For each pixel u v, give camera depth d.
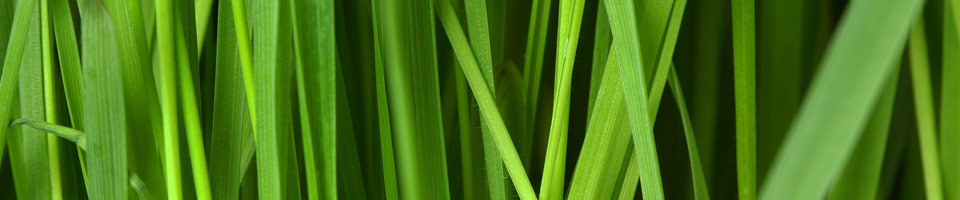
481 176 0.22
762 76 0.23
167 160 0.18
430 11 0.19
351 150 0.22
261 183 0.18
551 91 0.23
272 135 0.18
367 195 0.23
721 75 0.25
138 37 0.19
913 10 0.14
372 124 0.23
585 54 0.24
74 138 0.19
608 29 0.20
